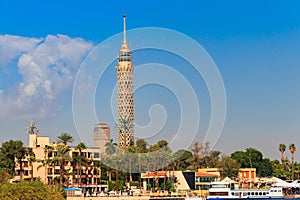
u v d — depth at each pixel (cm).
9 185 12769
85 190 19775
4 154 19500
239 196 19362
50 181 19738
